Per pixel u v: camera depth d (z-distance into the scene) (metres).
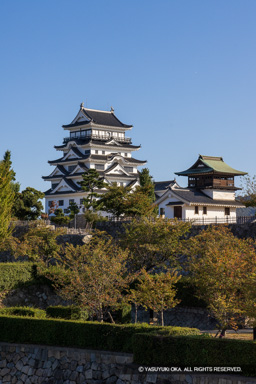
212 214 80.00
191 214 77.69
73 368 28.11
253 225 41.91
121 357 26.77
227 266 29.36
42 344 29.91
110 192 68.69
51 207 98.50
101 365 27.30
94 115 119.75
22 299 43.91
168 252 39.34
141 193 68.88
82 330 28.88
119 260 35.34
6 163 54.47
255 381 22.22
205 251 33.66
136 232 40.00
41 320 30.28
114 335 27.94
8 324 31.19
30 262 45.88
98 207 70.75
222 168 83.50
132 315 39.12
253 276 26.36
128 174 111.44
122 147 116.88
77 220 72.38
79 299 33.75
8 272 43.38
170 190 78.75
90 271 33.62
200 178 83.75
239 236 42.59
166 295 32.69
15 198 81.19
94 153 113.12
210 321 36.59
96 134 116.88
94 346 28.44
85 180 81.44
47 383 28.53
